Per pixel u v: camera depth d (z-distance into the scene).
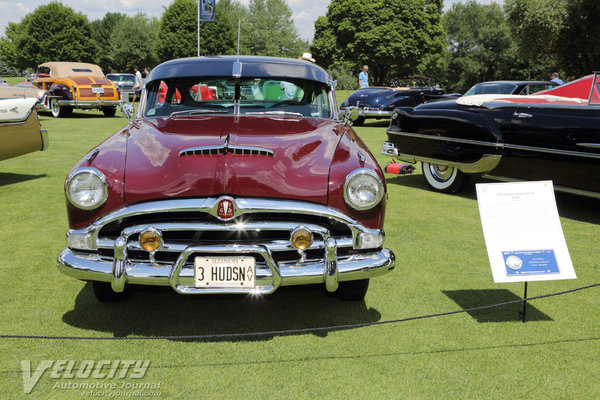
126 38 61.94
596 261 3.89
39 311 2.95
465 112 5.59
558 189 4.96
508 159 5.26
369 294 3.27
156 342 2.61
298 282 2.49
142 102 3.75
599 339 2.70
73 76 16.78
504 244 2.84
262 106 3.66
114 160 2.62
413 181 7.03
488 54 68.56
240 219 2.49
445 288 3.38
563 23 29.48
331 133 3.12
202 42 55.84
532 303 3.16
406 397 2.16
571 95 5.52
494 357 2.50
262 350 2.54
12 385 2.22
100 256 2.54
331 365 2.41
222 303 3.10
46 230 4.49
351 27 48.69
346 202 2.54
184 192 2.45
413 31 48.53
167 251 2.48
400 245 4.25
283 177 2.53
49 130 12.33
